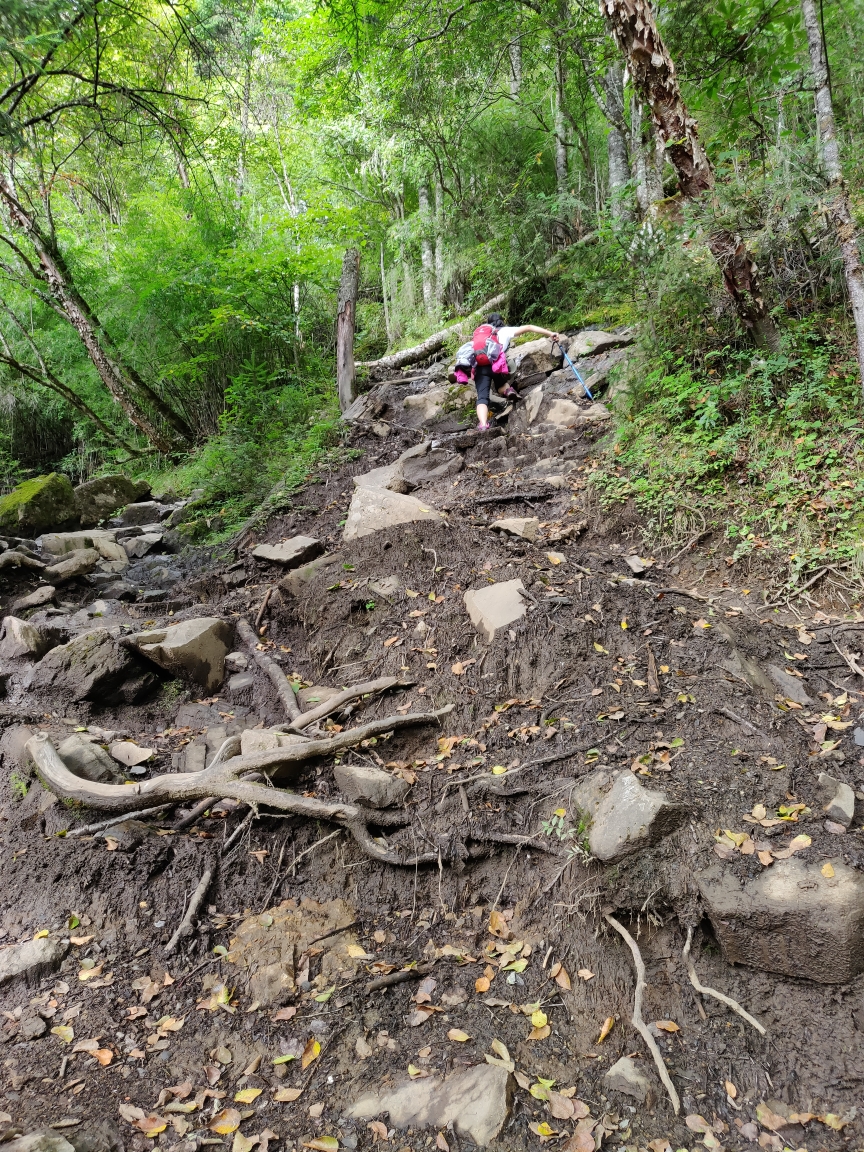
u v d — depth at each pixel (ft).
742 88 19.10
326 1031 8.54
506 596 14.82
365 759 12.37
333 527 21.75
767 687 11.96
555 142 36.24
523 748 11.82
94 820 11.28
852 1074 7.26
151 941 9.75
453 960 9.46
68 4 18.38
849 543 13.99
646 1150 6.98
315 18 38.42
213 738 13.71
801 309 17.97
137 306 39.81
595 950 9.12
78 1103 7.50
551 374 26.21
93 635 15.58
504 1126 7.23
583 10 28.02
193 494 30.48
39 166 33.14
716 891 8.46
